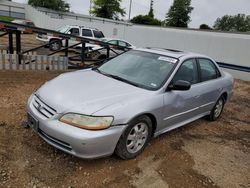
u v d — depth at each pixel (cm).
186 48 1677
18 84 688
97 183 319
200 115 532
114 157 376
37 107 354
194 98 473
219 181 360
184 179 353
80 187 309
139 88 397
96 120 319
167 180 345
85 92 361
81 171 336
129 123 346
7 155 349
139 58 477
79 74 439
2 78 725
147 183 332
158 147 426
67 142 317
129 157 372
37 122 344
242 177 377
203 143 471
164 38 1842
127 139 357
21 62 855
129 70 450
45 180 313
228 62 1434
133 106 352
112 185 319
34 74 828
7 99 556
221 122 604
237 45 1391
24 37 2316
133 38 2142
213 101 555
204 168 387
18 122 446
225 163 411
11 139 388
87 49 1256
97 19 5009
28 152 361
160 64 451
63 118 324
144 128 382
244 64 1354
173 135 484
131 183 328
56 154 364
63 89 368
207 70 534
